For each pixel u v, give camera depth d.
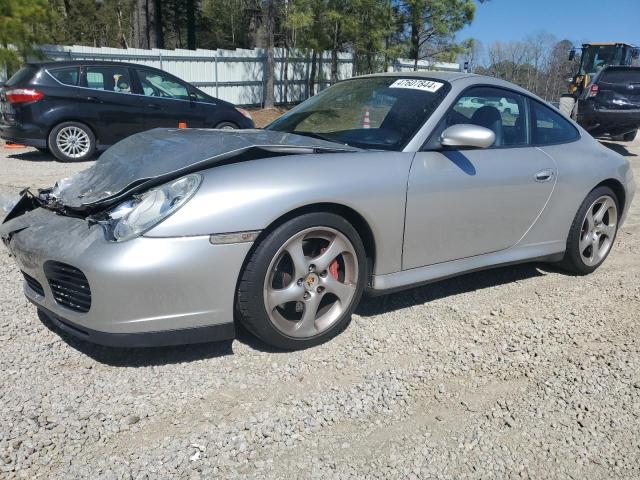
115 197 2.81
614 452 2.42
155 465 2.21
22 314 3.42
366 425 2.52
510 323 3.57
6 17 12.30
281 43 25.77
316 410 2.60
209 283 2.67
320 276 3.06
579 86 18.47
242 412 2.56
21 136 9.20
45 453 2.25
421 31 21.30
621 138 13.90
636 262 4.88
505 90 3.99
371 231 3.16
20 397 2.60
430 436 2.47
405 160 3.28
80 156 9.61
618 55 19.42
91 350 3.04
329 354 3.09
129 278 2.54
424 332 3.40
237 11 35.12
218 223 2.65
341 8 18.94
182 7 42.16
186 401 2.62
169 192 2.69
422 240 3.38
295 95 23.22
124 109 9.78
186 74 19.52
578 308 3.84
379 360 3.06
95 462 2.22
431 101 3.60
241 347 3.12
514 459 2.36
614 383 2.93
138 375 2.82
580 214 4.27
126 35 34.41
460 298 3.93
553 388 2.87
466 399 2.76
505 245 3.88
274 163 2.91
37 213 3.11
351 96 3.99
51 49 16.44
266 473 2.20
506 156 3.77
